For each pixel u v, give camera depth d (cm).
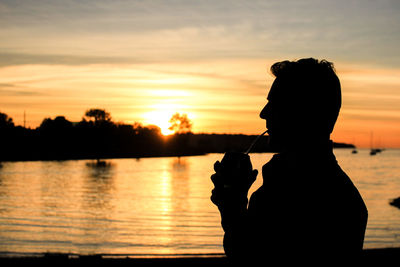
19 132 13762
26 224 2630
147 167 10450
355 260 100
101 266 1093
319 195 102
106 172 8544
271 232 102
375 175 8112
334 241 99
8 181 6275
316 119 108
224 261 1136
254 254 104
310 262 99
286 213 102
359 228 102
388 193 4966
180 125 19638
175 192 5000
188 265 1100
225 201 112
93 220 2858
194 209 3525
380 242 2070
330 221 100
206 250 1842
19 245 1898
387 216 3147
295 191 103
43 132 14300
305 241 99
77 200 4128
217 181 115
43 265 1087
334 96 110
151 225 2650
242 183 113
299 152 109
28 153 13712
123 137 17275
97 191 5031
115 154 16262
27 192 4841
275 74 119
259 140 121
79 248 1862
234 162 115
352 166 11394
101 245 1955
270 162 115
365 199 4331
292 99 109
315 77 108
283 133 113
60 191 4978
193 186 5816
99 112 15775
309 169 106
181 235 2275
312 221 100
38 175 7519
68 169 9244
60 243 1984
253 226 106
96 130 15738
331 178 105
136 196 4528
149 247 1920
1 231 2320
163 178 7250
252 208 110
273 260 102
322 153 108
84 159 14350
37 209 3450
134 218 2978
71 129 15000
